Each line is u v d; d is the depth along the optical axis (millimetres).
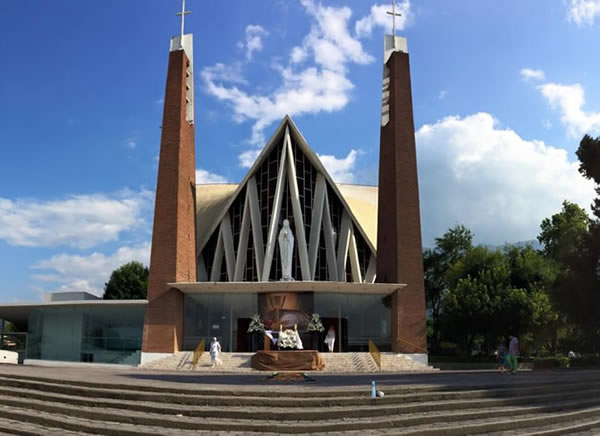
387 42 36969
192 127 36125
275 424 10836
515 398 13883
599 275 28156
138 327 33406
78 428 11102
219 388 13555
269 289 31641
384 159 35656
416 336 31188
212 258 42688
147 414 11812
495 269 38938
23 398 14023
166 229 31906
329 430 10695
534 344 44062
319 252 41062
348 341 31922
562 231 45875
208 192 47844
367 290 31906
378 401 12508
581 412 13250
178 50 34844
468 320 38312
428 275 53406
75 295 38000
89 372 21359
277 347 31094
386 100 36375
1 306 35000
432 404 12539
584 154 28969
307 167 42188
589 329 31250
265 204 41500
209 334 31984
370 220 43750
